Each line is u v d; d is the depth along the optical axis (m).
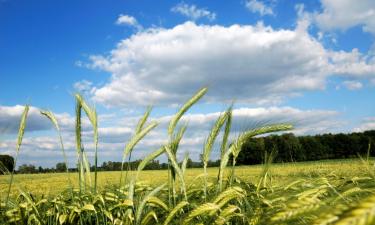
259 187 2.41
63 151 2.70
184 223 1.73
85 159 3.01
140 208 2.31
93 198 2.64
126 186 3.00
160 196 3.03
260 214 1.61
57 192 3.43
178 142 2.49
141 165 2.50
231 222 1.98
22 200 3.10
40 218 2.61
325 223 0.50
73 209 2.51
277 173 3.46
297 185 2.46
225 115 2.47
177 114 2.50
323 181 2.38
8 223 2.68
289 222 0.98
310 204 0.73
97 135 2.65
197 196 2.85
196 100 2.49
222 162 2.44
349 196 1.87
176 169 2.36
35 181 13.45
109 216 2.38
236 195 1.91
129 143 2.60
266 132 2.31
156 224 2.20
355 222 0.44
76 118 2.68
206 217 2.00
